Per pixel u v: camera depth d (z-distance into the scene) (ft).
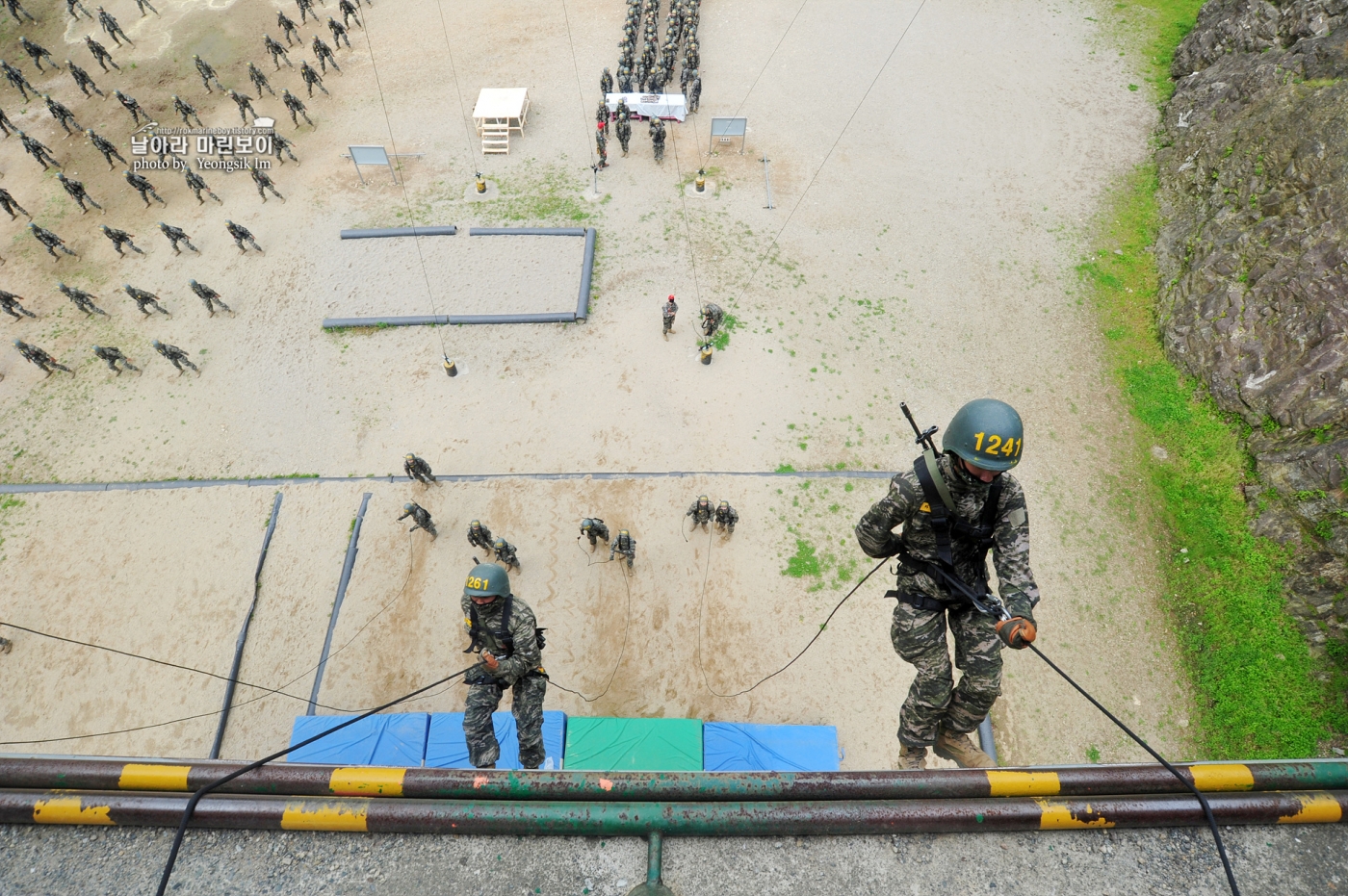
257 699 66.18
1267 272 80.64
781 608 69.87
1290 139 87.04
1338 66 89.04
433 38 131.95
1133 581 70.59
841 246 98.89
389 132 115.85
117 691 66.80
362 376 87.04
